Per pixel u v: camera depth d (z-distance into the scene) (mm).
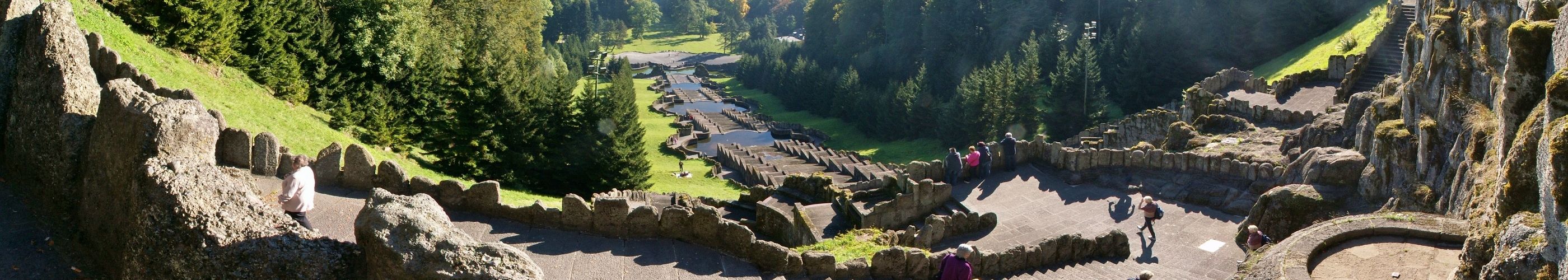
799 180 36188
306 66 56250
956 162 38469
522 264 15109
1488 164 23875
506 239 22859
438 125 50188
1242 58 92375
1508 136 22391
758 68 167375
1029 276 26531
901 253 22953
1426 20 40656
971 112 90000
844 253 27281
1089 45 90750
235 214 16312
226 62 49500
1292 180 35188
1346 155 33500
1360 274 21656
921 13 143250
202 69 46094
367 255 15633
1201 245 31594
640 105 140750
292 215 19047
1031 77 90625
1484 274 17719
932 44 134625
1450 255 22203
